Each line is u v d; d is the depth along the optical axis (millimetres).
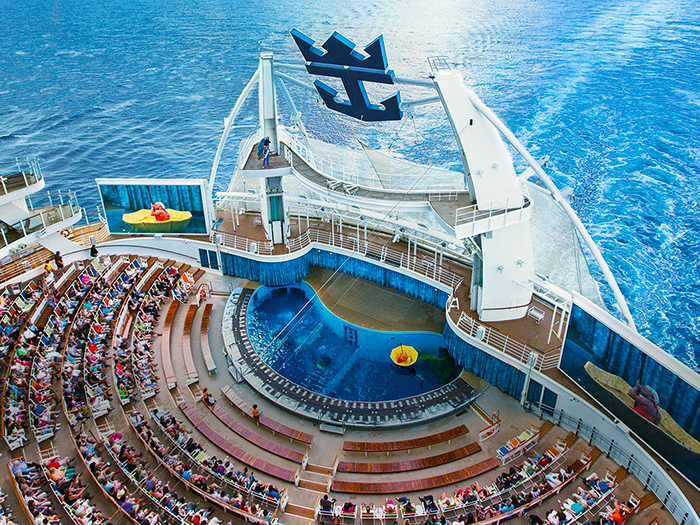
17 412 30859
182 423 34188
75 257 45906
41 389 32781
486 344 36312
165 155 78250
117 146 80688
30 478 27078
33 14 172125
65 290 41469
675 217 59875
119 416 33312
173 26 152375
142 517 26344
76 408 31766
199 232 48969
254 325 43562
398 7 170875
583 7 153250
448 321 39281
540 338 36562
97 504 27234
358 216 47344
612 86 93438
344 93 99500
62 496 26281
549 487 28891
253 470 31406
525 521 27922
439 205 38000
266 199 46469
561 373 34031
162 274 46531
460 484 30562
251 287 48000
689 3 147875
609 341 29891
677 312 47688
